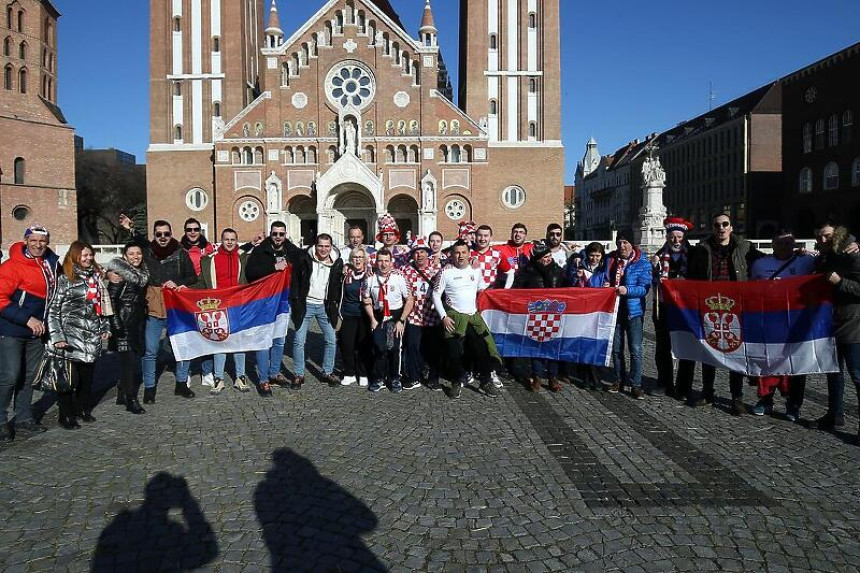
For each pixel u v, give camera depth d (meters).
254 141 49.69
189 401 10.57
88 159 84.00
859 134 51.91
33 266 8.53
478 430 8.69
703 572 4.95
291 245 11.69
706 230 88.81
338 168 48.62
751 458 7.49
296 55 50.19
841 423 8.68
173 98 52.12
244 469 7.20
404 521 5.84
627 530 5.64
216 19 51.81
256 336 11.07
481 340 10.84
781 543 5.40
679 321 10.29
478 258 12.42
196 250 12.35
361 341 11.81
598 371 12.56
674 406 10.03
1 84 46.88
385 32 49.94
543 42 52.06
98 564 5.11
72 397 9.02
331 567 5.03
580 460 7.44
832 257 8.89
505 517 5.91
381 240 12.67
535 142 52.44
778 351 9.20
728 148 82.75
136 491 6.59
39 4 49.12
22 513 6.08
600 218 138.88
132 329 9.80
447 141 50.06
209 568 5.03
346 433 8.59
